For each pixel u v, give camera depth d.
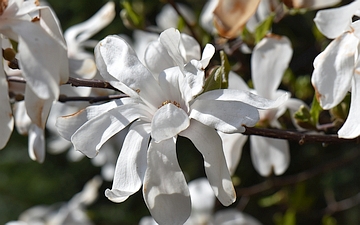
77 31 0.90
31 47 0.63
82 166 1.88
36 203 1.83
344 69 0.66
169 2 0.89
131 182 0.66
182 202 0.66
